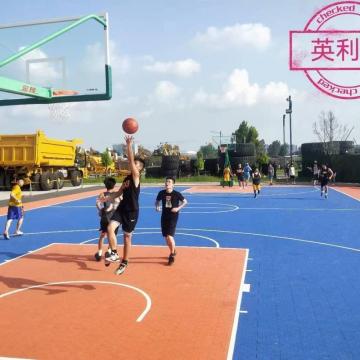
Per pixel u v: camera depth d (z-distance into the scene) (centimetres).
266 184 3475
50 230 1340
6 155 2561
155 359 464
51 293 693
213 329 543
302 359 465
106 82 1789
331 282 741
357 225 1361
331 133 4575
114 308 621
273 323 563
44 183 2653
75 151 3069
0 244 1120
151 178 4159
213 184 3569
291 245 1058
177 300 653
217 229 1314
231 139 4641
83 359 465
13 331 544
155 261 898
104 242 1130
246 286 720
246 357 470
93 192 2928
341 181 3459
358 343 504
